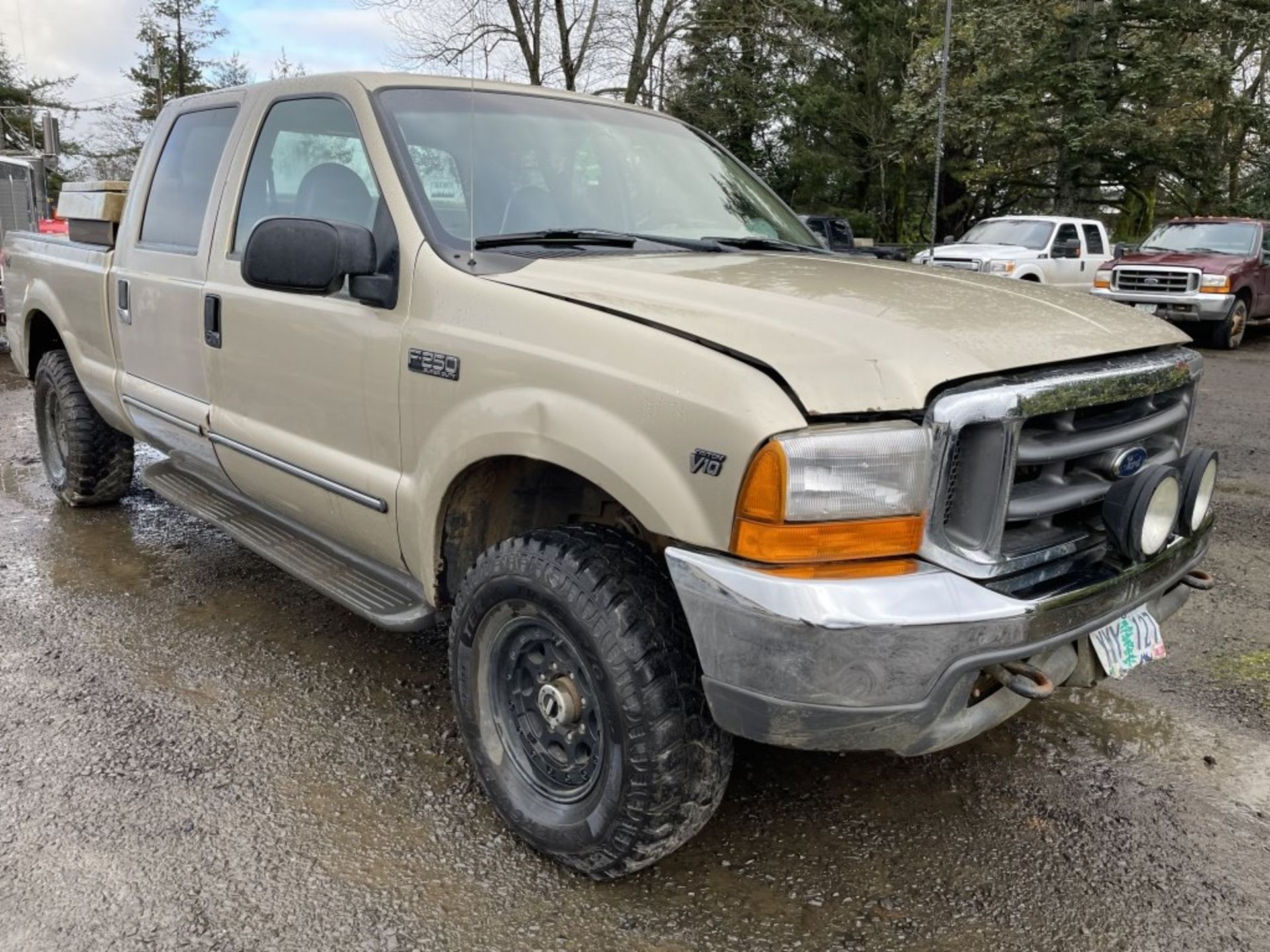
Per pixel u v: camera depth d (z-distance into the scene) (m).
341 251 2.71
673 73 27.70
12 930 2.31
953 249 16.77
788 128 31.80
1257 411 9.40
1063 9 25.38
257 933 2.34
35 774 2.94
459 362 2.63
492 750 2.70
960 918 2.46
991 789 3.02
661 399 2.18
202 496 4.17
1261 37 23.86
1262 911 2.50
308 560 3.48
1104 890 2.57
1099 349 2.41
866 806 2.92
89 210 4.81
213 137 3.94
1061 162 26.08
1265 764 3.18
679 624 2.32
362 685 3.56
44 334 5.57
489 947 2.32
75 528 5.19
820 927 2.42
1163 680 3.75
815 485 2.00
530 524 2.93
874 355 2.12
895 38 31.80
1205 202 27.80
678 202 3.57
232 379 3.59
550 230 3.09
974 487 2.12
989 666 2.11
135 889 2.46
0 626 3.97
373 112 3.09
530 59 18.84
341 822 2.77
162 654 3.76
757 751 3.21
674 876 2.59
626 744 2.29
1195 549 2.70
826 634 1.98
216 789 2.90
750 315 2.29
